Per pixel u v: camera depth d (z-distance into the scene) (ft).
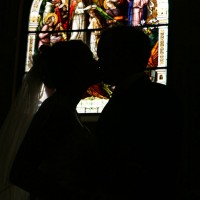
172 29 19.25
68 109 9.39
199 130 16.67
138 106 9.04
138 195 8.55
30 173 8.60
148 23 19.72
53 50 10.10
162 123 8.86
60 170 8.98
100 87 19.16
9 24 20.16
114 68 9.84
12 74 19.39
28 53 20.18
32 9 20.97
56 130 9.05
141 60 9.84
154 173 8.60
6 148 10.19
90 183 9.18
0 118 18.43
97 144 9.27
